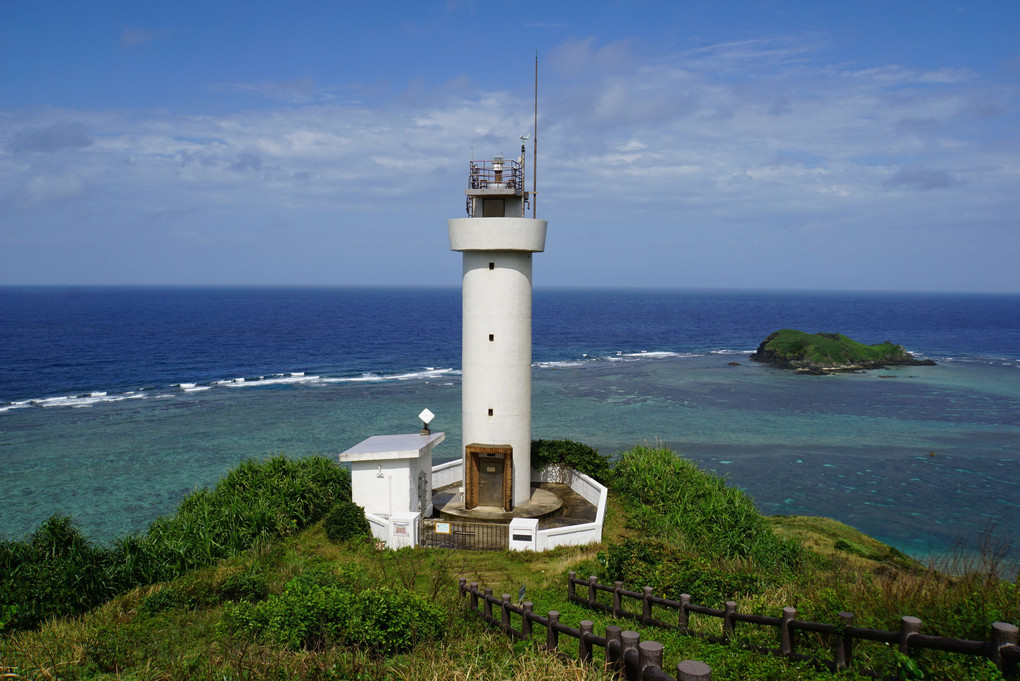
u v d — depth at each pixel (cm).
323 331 15262
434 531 2502
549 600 1728
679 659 1071
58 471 4462
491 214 2789
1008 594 1012
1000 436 5900
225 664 1152
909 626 829
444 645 1245
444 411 6544
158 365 9512
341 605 1324
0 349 10738
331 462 3042
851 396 7781
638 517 2748
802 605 1218
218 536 2322
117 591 1939
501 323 2723
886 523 3894
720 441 5631
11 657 1280
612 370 9756
